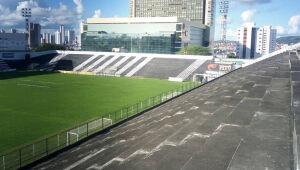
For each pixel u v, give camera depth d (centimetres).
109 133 2927
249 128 1759
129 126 3139
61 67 12681
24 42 16625
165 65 11544
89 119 4519
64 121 4394
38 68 12838
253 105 2375
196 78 9869
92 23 18825
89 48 17712
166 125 2433
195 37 19412
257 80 3775
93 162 1948
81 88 7812
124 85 8550
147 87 8194
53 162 2148
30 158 2795
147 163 1559
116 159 1814
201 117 2330
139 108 5297
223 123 1953
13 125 4131
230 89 3391
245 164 1291
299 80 2161
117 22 18125
